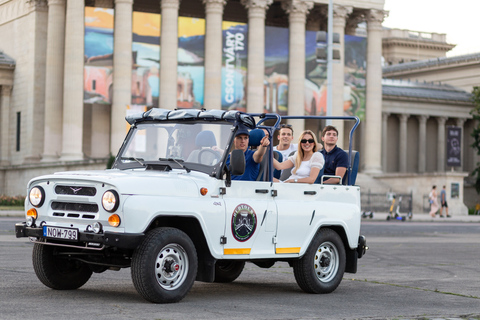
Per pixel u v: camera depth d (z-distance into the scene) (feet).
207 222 40.88
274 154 52.34
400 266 66.44
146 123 45.42
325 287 46.80
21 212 148.46
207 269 41.52
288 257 45.06
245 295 44.83
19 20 252.42
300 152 49.14
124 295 42.34
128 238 38.04
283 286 49.90
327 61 157.17
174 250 39.96
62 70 232.73
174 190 40.01
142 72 229.66
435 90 328.70
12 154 254.88
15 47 255.29
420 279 56.24
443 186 208.74
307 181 47.83
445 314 39.60
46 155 230.89
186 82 234.17
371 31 262.88
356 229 49.37
